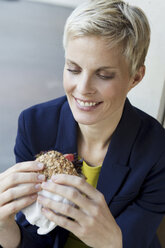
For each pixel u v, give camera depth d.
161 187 0.79
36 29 1.67
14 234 0.69
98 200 0.58
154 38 0.98
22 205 0.59
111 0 0.61
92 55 0.58
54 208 0.57
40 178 0.59
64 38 0.62
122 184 0.77
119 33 0.57
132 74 0.65
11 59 1.70
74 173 0.62
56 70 1.71
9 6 1.66
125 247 0.73
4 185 0.60
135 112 0.79
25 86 1.69
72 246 0.81
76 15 0.59
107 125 0.73
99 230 0.58
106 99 0.62
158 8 0.94
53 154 0.64
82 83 0.60
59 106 0.83
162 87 1.00
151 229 0.78
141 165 0.76
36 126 0.81
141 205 0.80
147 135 0.78
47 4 1.55
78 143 0.80
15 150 0.86
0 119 1.65
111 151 0.75
